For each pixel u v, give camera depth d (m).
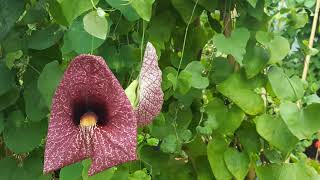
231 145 0.88
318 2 0.99
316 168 1.03
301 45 1.10
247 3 0.82
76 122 0.50
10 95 0.73
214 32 0.91
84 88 0.49
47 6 0.72
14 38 0.73
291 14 0.91
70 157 0.50
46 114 0.72
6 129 0.74
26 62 0.75
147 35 0.82
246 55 0.81
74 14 0.65
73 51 0.72
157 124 0.81
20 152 0.73
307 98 0.84
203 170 0.89
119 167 0.79
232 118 0.84
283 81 0.81
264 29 0.85
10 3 0.70
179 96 0.83
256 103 0.82
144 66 0.54
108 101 0.49
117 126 0.50
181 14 0.82
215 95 0.88
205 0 0.82
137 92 0.55
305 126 0.77
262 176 0.85
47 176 0.77
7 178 0.76
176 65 0.88
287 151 0.80
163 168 0.88
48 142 0.49
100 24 0.60
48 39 0.72
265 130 0.81
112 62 0.77
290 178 0.84
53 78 0.68
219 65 0.85
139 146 0.87
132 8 0.71
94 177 0.72
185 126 0.85
